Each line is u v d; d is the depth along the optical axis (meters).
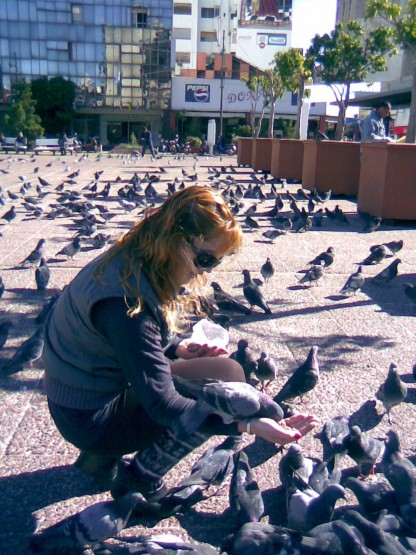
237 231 2.55
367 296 7.28
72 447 3.79
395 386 4.06
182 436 2.68
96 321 2.61
